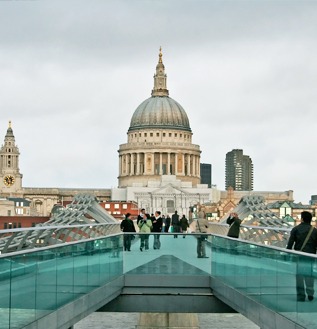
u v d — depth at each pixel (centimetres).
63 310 2011
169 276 2898
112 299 2728
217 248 2772
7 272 1588
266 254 2033
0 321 1548
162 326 4822
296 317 1755
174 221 4975
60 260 2003
